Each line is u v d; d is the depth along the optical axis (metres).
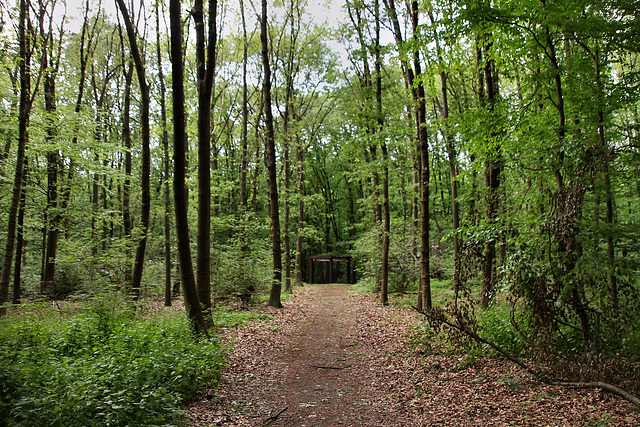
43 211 12.70
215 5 8.05
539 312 5.47
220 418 4.45
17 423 3.12
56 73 12.02
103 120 14.97
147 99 10.14
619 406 4.22
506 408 4.51
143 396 3.91
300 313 12.89
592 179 5.13
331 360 7.36
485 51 9.12
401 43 7.59
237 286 12.94
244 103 17.44
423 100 10.89
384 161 12.95
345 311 13.62
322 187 38.44
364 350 7.99
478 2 5.80
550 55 6.05
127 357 4.92
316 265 36.81
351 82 16.86
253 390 5.54
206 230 8.37
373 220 22.41
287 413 4.81
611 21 5.53
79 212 12.95
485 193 8.50
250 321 10.48
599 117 6.39
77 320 6.35
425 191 10.95
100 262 8.88
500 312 7.99
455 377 5.73
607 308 5.25
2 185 11.09
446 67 9.20
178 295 16.58
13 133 10.48
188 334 6.56
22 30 8.75
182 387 4.80
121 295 7.98
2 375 3.55
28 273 14.84
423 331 7.95
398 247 17.83
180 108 7.21
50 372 3.94
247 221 14.24
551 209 5.64
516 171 7.43
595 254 4.98
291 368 6.81
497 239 6.52
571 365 5.12
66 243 9.88
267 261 14.39
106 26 17.56
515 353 6.30
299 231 23.81
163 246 20.67
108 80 18.55
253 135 24.67
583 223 5.27
